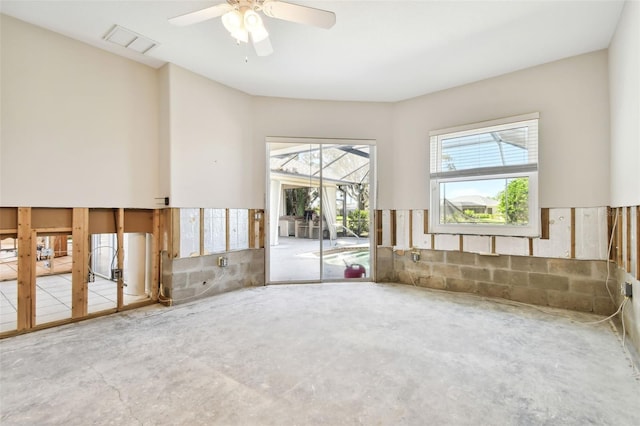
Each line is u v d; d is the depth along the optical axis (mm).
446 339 2775
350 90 4535
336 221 5094
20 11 2768
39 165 3016
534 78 3797
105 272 5445
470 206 4301
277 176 5051
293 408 1807
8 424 1669
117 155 3549
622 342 2695
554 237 3668
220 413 1762
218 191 4285
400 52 3482
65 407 1814
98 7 2721
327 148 5039
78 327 3084
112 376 2156
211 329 3012
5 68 2824
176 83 3799
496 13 2805
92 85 3357
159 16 2855
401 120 4883
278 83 4312
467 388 2012
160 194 3875
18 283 2906
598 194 3438
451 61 3686
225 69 3906
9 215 2896
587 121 3492
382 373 2195
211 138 4195
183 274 3887
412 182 4777
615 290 3336
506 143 4004
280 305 3771
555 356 2447
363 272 5105
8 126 2842
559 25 2986
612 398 1897
